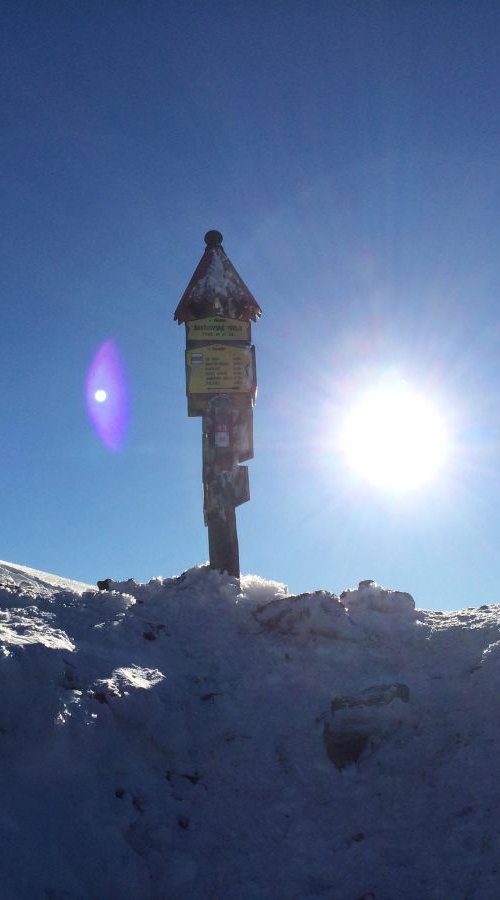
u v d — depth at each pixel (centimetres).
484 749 600
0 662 561
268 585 982
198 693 715
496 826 519
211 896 502
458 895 477
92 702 588
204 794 594
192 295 1094
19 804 491
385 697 663
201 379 1083
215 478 1054
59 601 862
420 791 584
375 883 502
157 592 950
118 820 523
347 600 901
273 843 549
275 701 719
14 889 439
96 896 472
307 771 627
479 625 820
